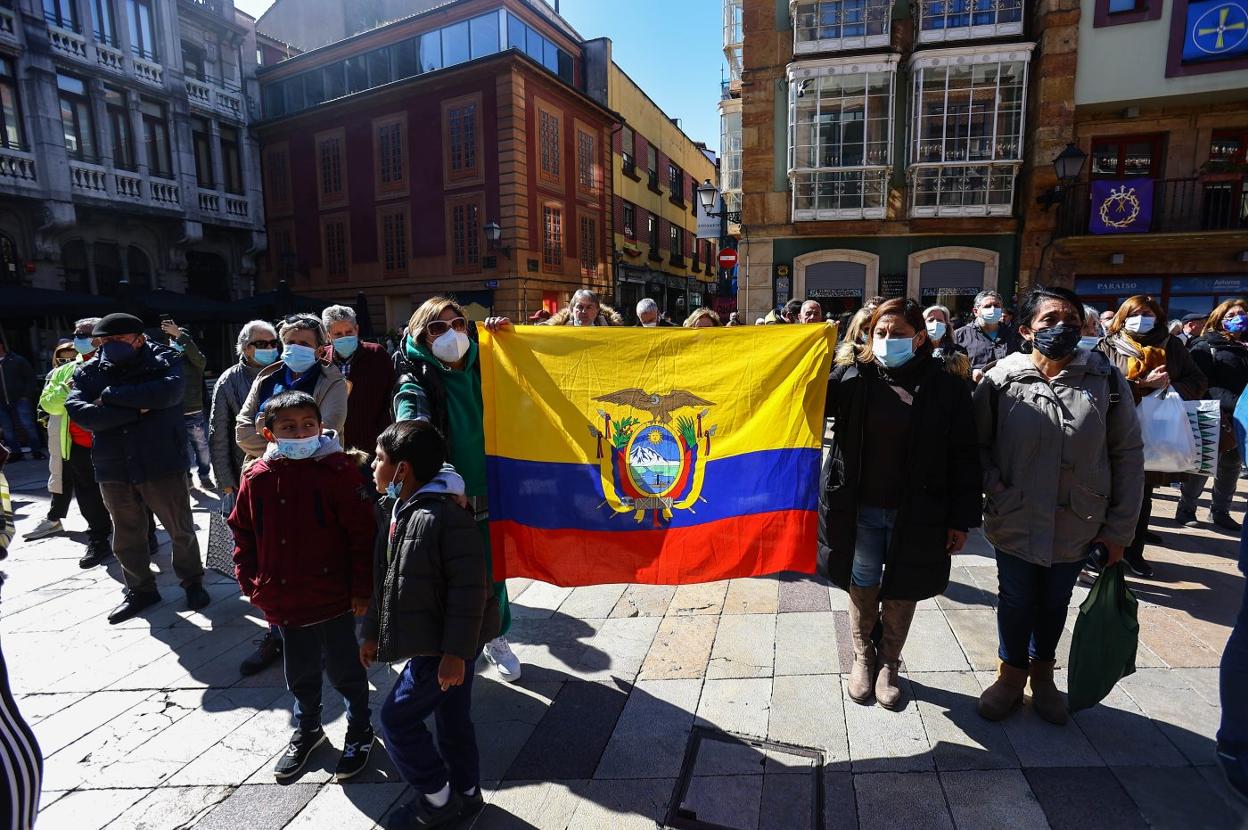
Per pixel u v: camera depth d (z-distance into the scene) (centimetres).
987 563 459
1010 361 279
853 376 283
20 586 461
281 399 253
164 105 1884
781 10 1504
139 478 391
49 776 264
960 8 1412
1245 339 529
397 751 222
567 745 275
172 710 310
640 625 380
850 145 1488
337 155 2172
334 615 257
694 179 3475
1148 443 384
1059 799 234
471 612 214
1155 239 1318
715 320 558
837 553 286
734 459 304
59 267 1686
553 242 2102
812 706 295
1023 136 1412
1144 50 1312
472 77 1917
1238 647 238
